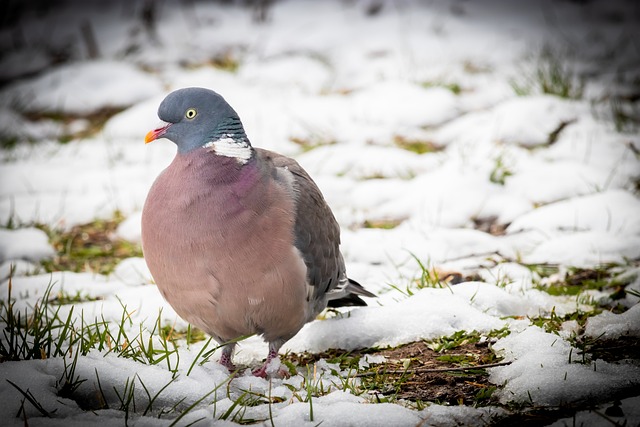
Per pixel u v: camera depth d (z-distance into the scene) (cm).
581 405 682
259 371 788
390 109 1509
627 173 1243
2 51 2008
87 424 643
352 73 1745
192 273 733
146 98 1695
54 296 962
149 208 748
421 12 2022
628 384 704
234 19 2080
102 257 1112
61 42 2031
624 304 898
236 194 732
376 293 954
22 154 1475
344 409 671
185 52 1919
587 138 1356
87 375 714
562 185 1207
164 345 758
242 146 752
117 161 1422
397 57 1794
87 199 1270
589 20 2041
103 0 2248
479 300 893
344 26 1969
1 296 954
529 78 1628
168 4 2167
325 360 806
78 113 1662
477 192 1196
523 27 1977
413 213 1178
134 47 1941
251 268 731
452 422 668
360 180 1289
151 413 682
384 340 841
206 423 657
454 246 1062
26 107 1675
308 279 782
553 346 780
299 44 1898
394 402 712
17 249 1100
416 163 1330
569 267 992
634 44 1870
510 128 1376
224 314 754
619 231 1068
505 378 741
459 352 807
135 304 929
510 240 1088
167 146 1479
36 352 757
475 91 1620
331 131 1470
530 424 662
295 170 816
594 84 1628
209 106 750
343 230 1124
